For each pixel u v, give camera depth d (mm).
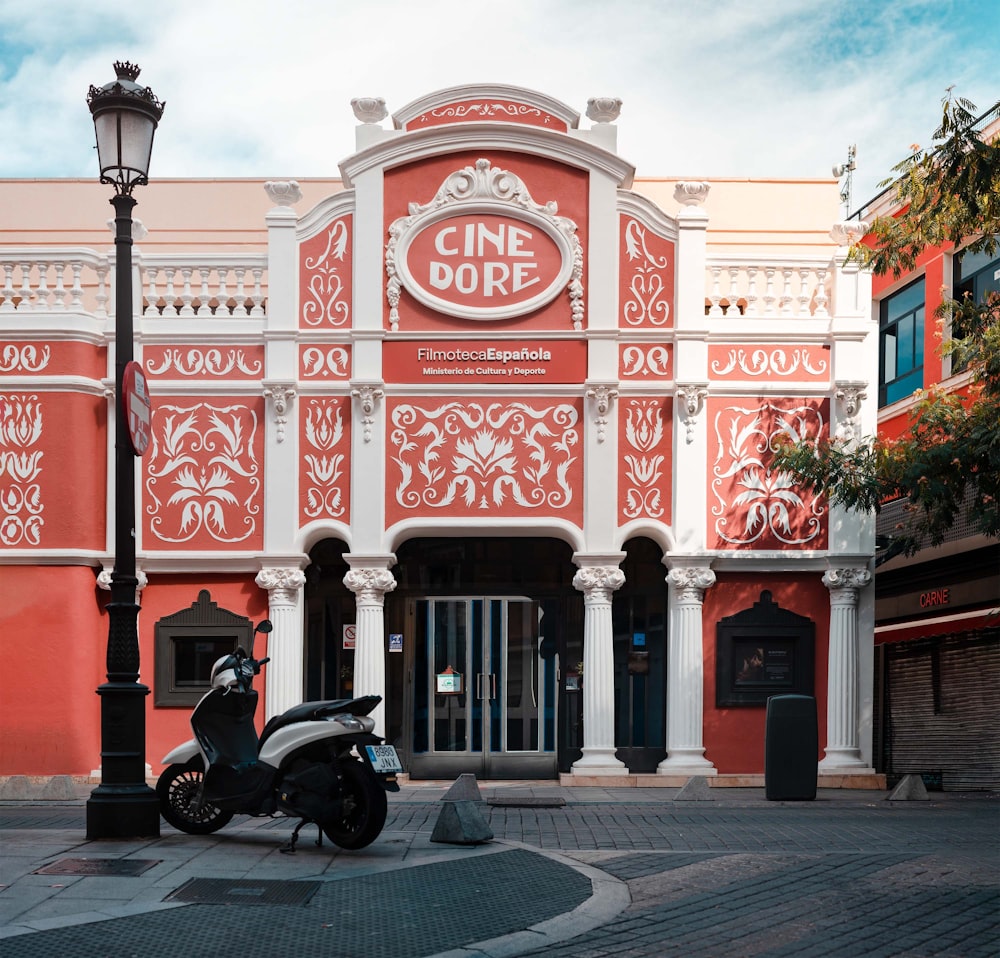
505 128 17703
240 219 22031
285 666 17234
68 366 17328
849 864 9664
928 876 9141
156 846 9961
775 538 17578
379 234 17719
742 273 18141
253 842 10367
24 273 17672
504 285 17719
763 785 17172
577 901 8141
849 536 17500
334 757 10055
